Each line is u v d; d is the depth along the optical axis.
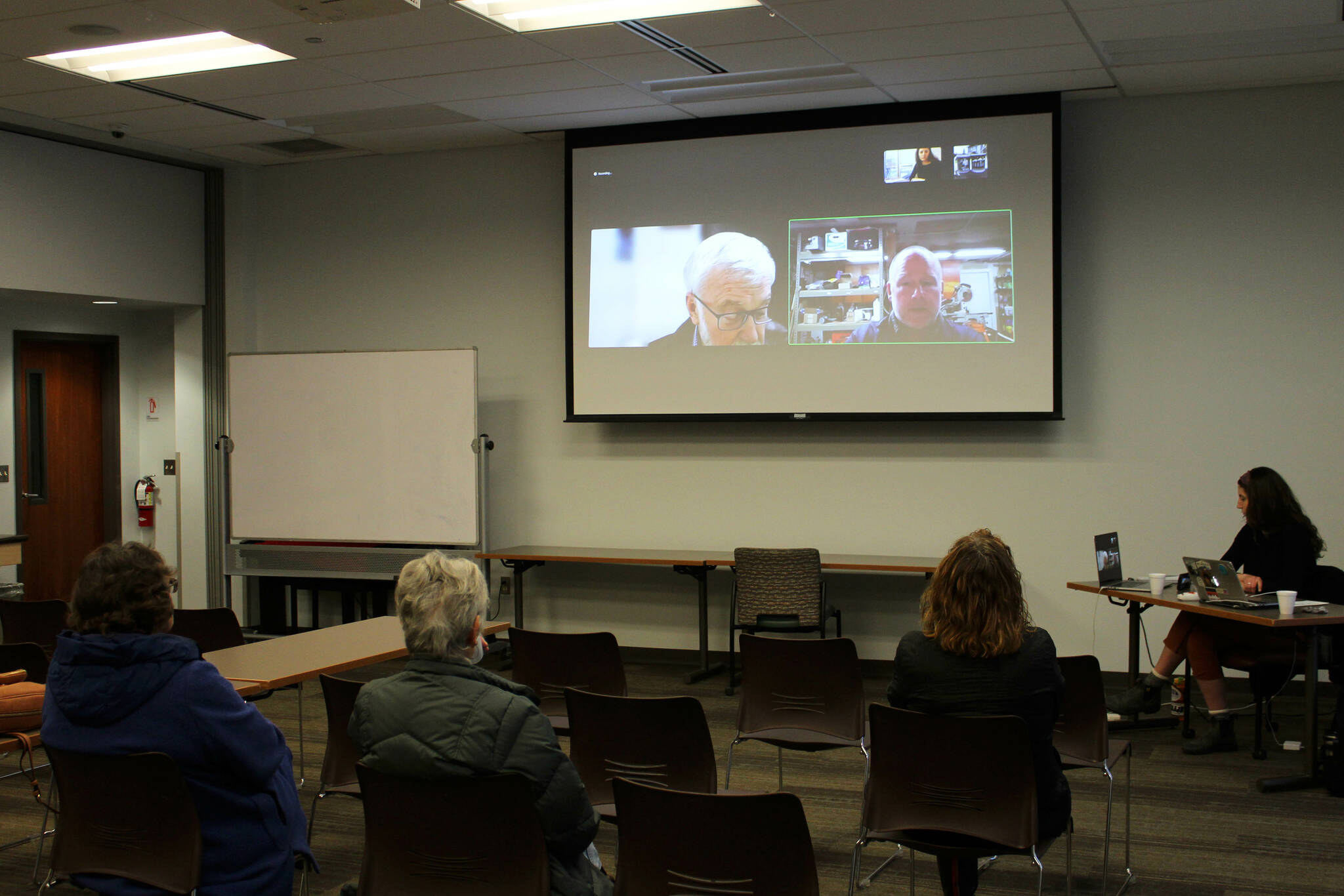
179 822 2.43
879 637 6.93
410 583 2.34
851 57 5.66
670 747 3.20
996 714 2.75
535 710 2.32
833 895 3.64
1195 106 6.30
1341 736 4.56
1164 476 6.39
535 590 7.70
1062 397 6.52
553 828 2.29
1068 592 6.56
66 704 2.43
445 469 7.38
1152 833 4.16
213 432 8.31
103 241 7.60
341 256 8.16
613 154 7.15
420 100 6.46
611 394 7.22
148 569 2.48
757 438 7.14
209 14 4.98
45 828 4.20
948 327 6.55
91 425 9.12
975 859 3.06
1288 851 3.97
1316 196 6.11
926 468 6.80
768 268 6.88
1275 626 4.45
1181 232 6.34
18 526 8.42
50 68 5.80
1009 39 5.36
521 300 7.69
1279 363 6.19
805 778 4.90
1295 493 6.17
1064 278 6.54
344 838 4.22
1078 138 6.51
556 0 5.01
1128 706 5.50
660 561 6.67
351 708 3.33
